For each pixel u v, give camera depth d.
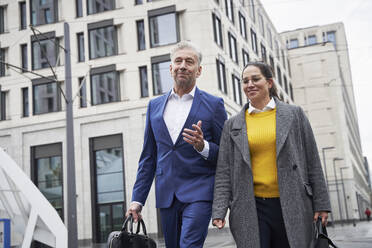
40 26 26.38
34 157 25.66
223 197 3.11
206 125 3.36
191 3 24.14
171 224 3.29
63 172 24.89
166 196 3.29
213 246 13.75
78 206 24.17
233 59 28.28
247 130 3.17
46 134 25.48
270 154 3.07
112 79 24.77
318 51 52.50
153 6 24.66
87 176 24.28
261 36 37.56
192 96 3.41
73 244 12.25
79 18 25.78
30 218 9.90
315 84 52.34
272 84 3.34
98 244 22.95
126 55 24.67
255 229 2.98
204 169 3.28
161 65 24.11
